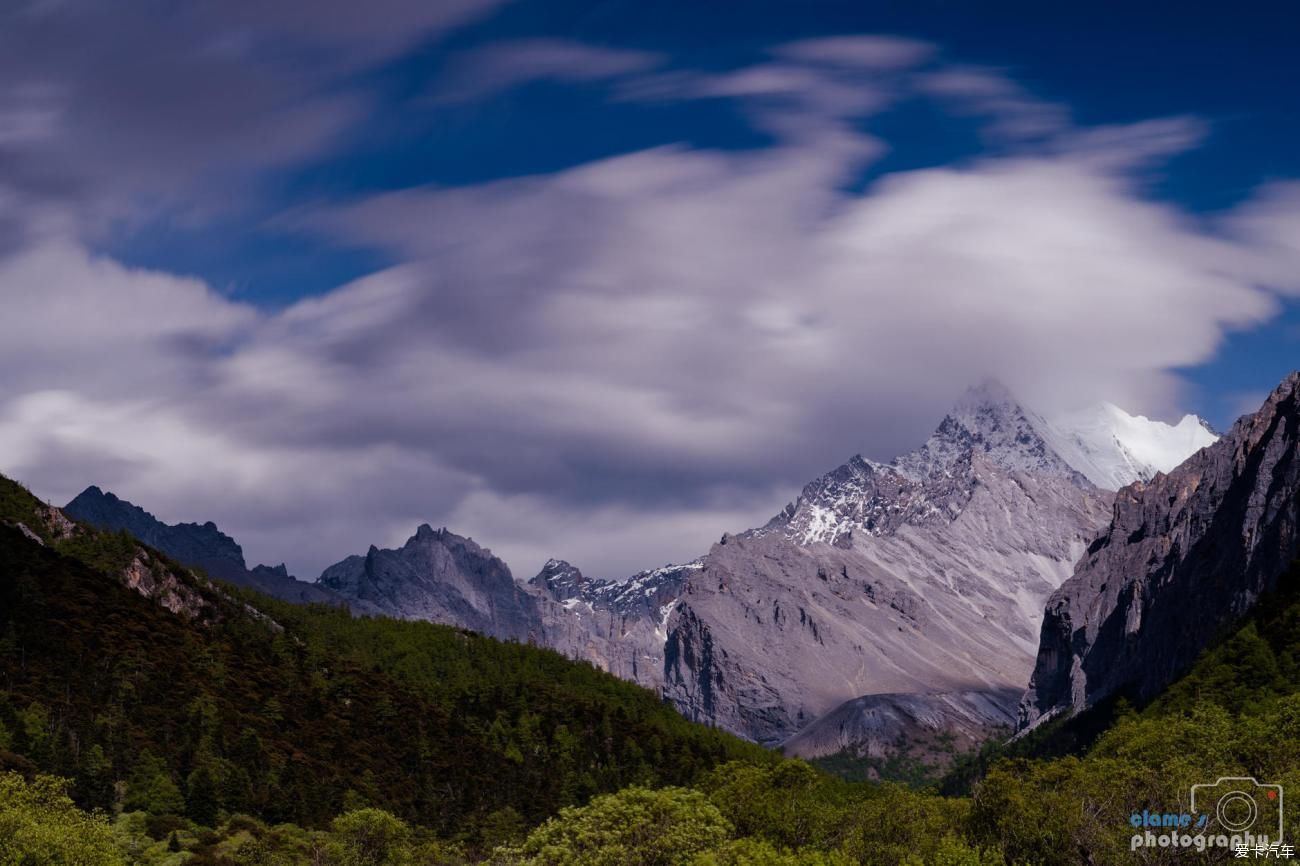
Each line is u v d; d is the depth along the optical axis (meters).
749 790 193.25
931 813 174.50
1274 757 162.50
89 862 153.38
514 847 165.00
